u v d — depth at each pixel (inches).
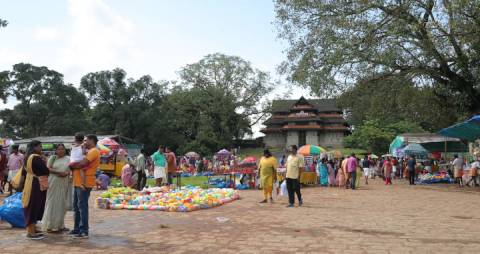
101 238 291.1
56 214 312.2
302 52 951.6
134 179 738.8
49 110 2176.4
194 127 2721.5
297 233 308.7
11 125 2218.3
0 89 1785.2
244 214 416.8
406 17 828.6
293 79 944.3
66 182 319.9
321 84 909.2
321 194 681.6
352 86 948.0
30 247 263.9
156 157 674.2
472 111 947.3
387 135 2247.8
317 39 918.4
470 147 1167.6
